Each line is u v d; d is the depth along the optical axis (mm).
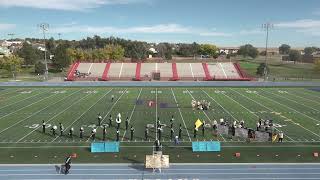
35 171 26406
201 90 69250
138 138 34625
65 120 42344
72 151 30766
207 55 175500
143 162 28234
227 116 44125
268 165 27422
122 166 27422
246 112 46719
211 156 29406
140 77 92688
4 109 49312
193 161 28297
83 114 45781
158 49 191500
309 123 40438
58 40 196625
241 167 27047
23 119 42938
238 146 31984
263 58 179000
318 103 53656
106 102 54906
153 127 38719
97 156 29562
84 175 25750
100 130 37719
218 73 96750
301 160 28469
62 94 63844
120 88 72562
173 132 36219
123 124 40312
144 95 62469
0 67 101188
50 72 105125
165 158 26875
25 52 121500
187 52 173500
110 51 132375
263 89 70312
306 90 68562
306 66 123625
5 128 38438
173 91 67938
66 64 107688
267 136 33594
